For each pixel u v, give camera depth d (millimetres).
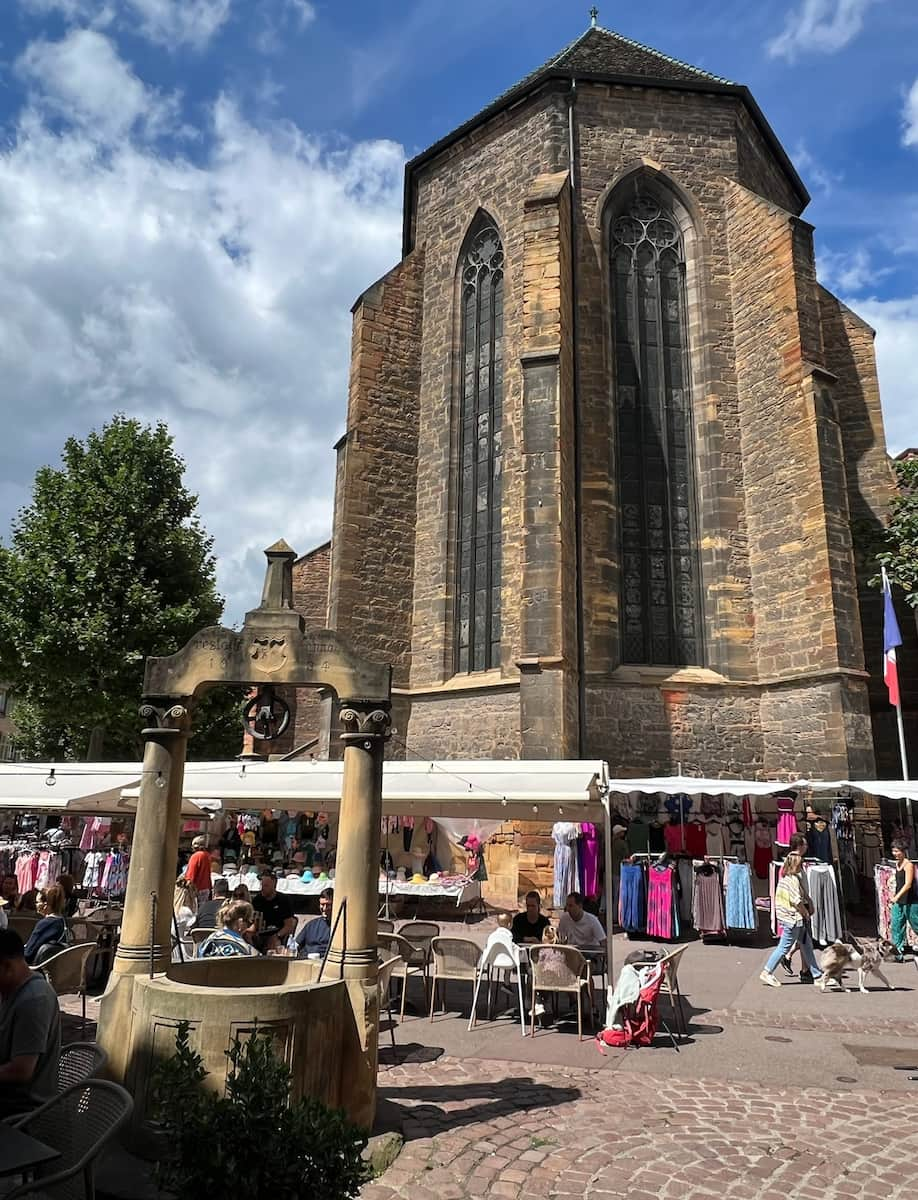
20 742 37531
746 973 12305
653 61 24078
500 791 10031
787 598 18688
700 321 20844
